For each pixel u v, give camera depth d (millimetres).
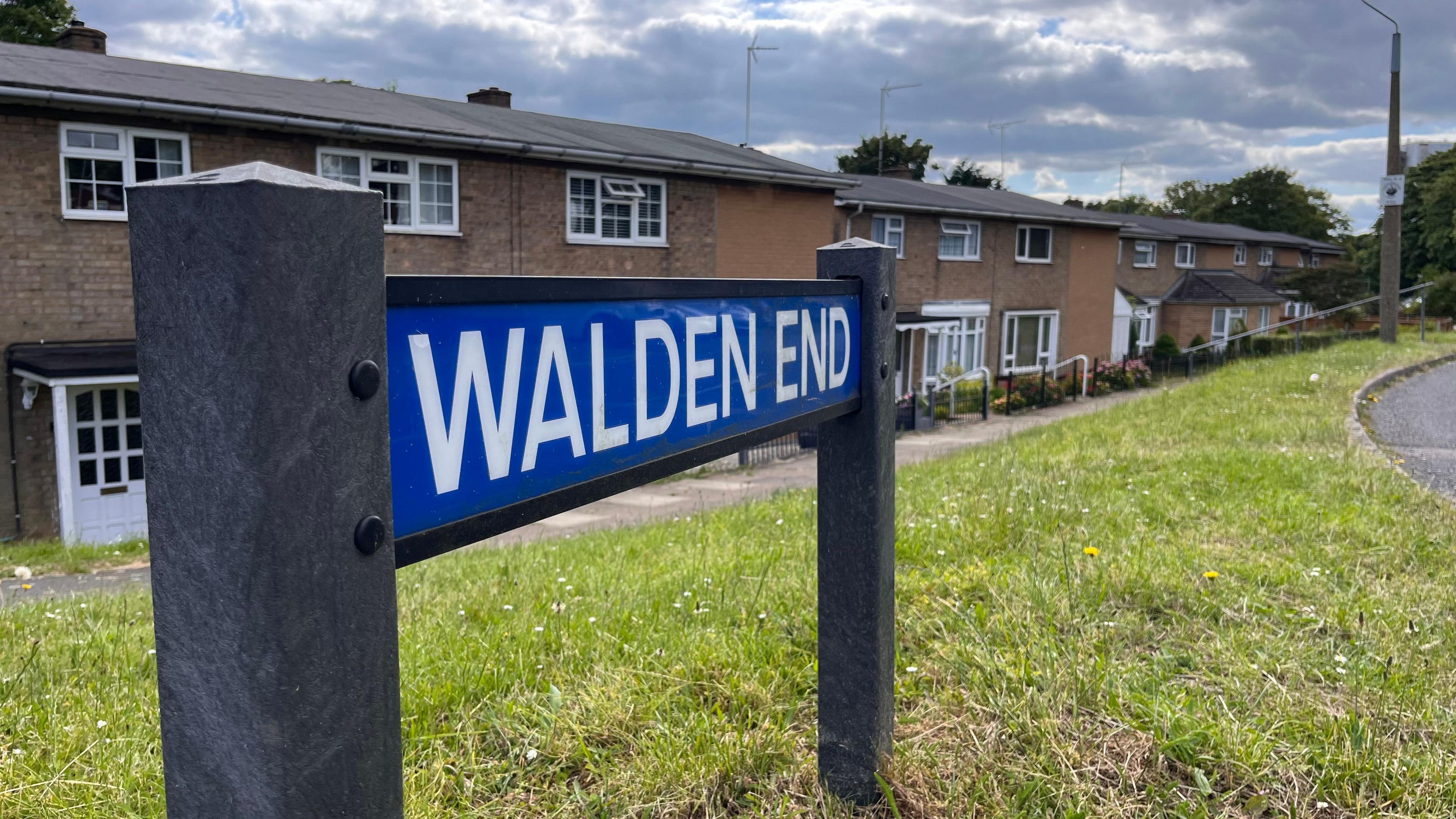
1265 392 13664
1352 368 16484
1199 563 4188
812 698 2887
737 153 22984
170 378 897
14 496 11703
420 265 14859
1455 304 51469
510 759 2455
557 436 1317
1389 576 4133
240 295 847
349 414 953
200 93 13070
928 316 25547
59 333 11836
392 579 1021
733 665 3031
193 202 862
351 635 971
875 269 2201
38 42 29281
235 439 863
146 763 2418
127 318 12320
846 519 2240
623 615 3658
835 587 2264
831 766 2291
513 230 15961
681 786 2314
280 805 906
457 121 16375
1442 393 13828
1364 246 64750
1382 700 2668
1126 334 35719
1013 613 3361
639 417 1495
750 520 7086
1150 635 3338
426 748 2521
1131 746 2492
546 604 4027
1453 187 53125
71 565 8633
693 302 1630
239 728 908
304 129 13156
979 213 26109
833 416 2111
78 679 3305
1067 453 8750
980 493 6199
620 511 11625
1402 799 2232
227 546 883
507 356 1221
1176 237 41125
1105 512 5402
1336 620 3459
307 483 909
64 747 2553
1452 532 4766
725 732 2570
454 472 1142
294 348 884
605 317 1408
